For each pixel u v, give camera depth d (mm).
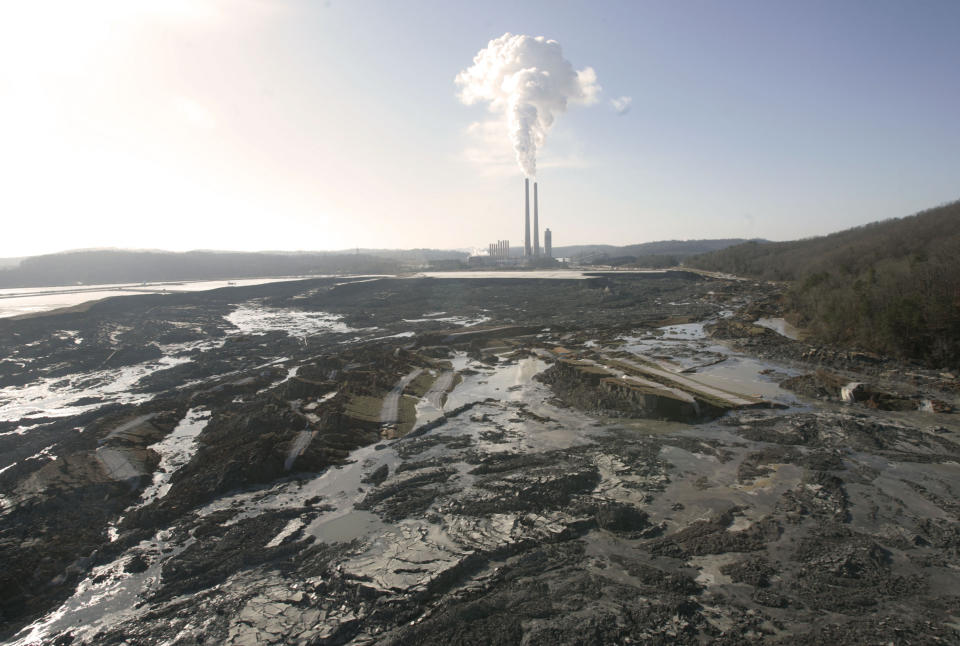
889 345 63562
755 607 22234
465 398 54875
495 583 24250
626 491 32812
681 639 20375
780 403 49125
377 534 28797
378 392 54906
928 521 28406
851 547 25953
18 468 38812
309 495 34250
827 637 20188
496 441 42406
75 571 26828
